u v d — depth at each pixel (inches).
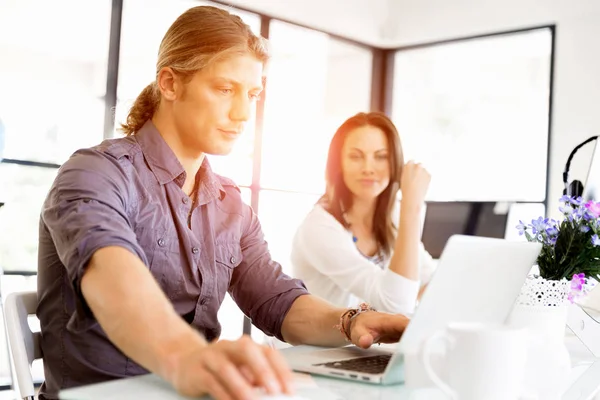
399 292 77.2
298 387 32.9
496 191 207.3
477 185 212.7
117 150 45.4
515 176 203.6
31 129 184.9
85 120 190.7
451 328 30.5
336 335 46.2
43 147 185.0
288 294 51.1
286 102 223.8
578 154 179.9
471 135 217.3
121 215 39.9
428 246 116.6
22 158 179.8
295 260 87.5
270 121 219.3
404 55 224.1
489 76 215.2
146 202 46.1
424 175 80.3
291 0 192.7
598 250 46.4
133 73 199.2
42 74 190.9
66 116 190.7
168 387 30.9
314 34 208.7
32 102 189.2
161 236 46.8
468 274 34.2
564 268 47.3
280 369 25.9
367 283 80.0
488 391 29.6
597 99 177.9
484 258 34.7
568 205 48.8
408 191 79.7
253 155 193.2
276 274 52.8
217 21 46.3
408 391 34.0
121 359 43.1
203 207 50.3
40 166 174.6
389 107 225.0
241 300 53.3
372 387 34.6
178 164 48.1
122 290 32.2
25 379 40.0
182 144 48.5
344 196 87.4
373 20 213.3
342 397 32.0
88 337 42.5
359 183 85.7
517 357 30.0
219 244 50.7
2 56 189.0
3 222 173.8
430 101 225.5
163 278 47.1
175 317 31.1
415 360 33.9
